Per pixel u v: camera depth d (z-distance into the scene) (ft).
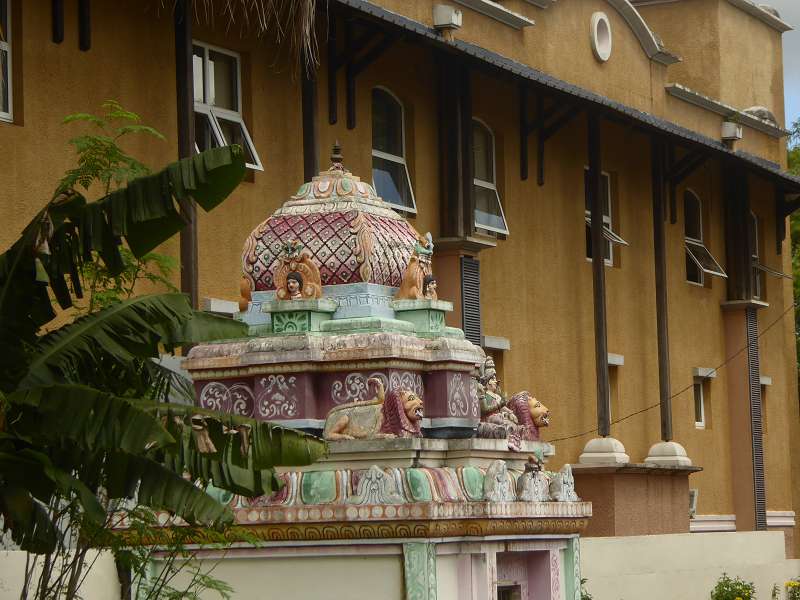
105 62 49.03
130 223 28.45
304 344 34.17
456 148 65.00
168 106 51.31
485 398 36.65
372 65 62.39
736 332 90.58
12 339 28.45
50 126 46.83
